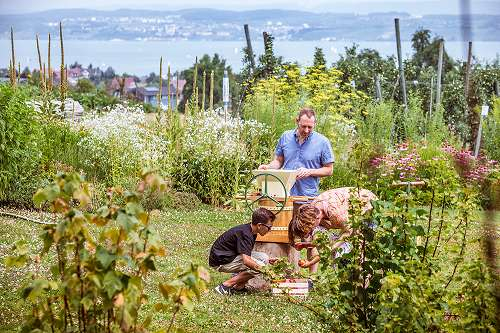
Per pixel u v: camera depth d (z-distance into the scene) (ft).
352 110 64.34
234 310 25.00
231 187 46.80
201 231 38.11
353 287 19.29
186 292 14.44
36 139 43.52
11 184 40.75
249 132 51.52
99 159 48.08
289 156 32.42
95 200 40.52
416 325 16.92
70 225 13.74
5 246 31.48
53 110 54.19
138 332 14.39
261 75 66.33
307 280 27.40
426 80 73.92
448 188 20.06
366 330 18.75
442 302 17.78
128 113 51.52
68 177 14.03
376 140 57.36
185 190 47.37
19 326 21.31
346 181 50.31
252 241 27.30
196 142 49.29
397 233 19.22
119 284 13.50
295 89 57.88
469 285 17.02
